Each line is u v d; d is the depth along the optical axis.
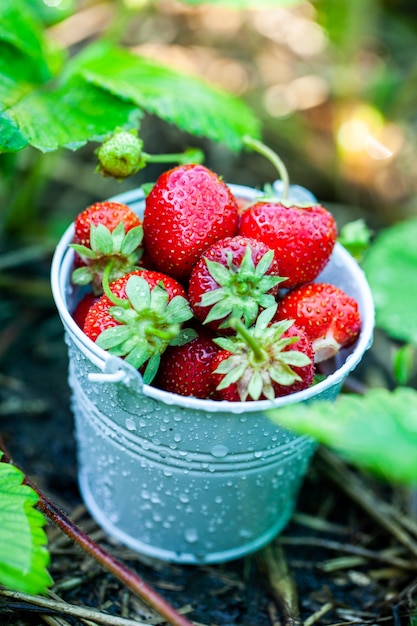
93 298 0.35
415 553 0.40
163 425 0.32
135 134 0.36
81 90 0.40
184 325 0.33
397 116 0.63
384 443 0.28
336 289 0.34
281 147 0.61
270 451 0.33
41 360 0.48
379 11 0.68
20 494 0.31
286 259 0.34
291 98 0.63
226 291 0.31
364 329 0.34
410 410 0.29
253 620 0.37
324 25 0.62
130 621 0.34
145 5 0.52
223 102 0.44
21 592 0.34
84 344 0.31
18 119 0.37
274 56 0.66
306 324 0.34
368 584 0.39
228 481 0.34
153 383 0.34
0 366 0.48
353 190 0.60
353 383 0.44
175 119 0.41
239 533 0.38
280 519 0.40
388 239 0.48
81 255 0.33
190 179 0.33
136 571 0.38
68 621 0.34
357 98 0.62
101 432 0.35
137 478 0.35
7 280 0.50
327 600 0.38
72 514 0.40
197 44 0.65
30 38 0.42
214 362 0.32
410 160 0.61
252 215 0.34
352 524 0.42
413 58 0.67
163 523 0.37
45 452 0.43
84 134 0.38
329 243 0.34
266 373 0.30
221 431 0.32
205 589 0.38
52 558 0.38
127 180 0.57
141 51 0.63
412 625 0.35
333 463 0.43
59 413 0.46
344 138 0.61
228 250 0.32
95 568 0.38
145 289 0.31
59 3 0.49
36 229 0.54
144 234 0.34
